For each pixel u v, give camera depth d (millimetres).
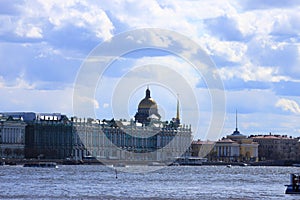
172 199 198000
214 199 199625
